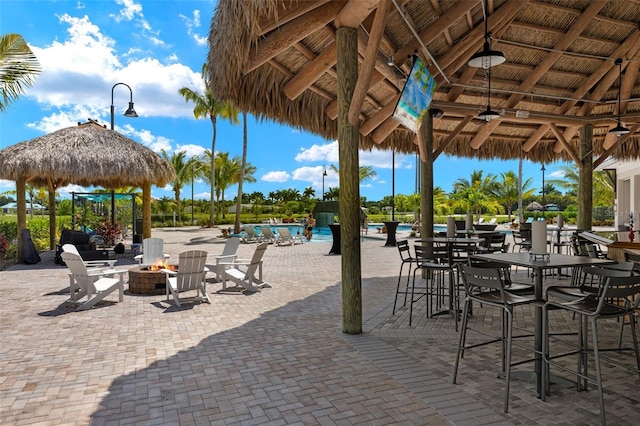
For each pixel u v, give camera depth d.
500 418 2.75
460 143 9.94
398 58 6.24
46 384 3.37
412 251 14.23
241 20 3.72
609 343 4.34
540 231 3.29
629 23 6.95
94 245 11.49
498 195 40.97
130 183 13.11
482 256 3.60
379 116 7.46
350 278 4.68
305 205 48.00
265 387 3.28
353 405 2.96
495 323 5.13
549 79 8.42
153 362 3.84
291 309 5.94
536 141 10.09
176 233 26.08
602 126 10.09
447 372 3.56
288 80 5.66
